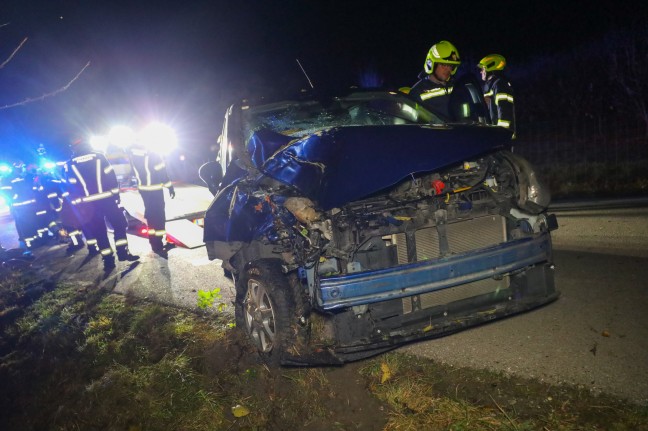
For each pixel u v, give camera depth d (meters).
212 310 5.38
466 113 5.10
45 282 7.68
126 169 9.45
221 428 3.46
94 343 4.96
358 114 5.64
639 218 6.80
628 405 3.09
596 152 12.03
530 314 4.41
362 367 3.89
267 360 4.02
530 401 3.26
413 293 3.55
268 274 3.88
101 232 7.71
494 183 4.02
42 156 8.30
